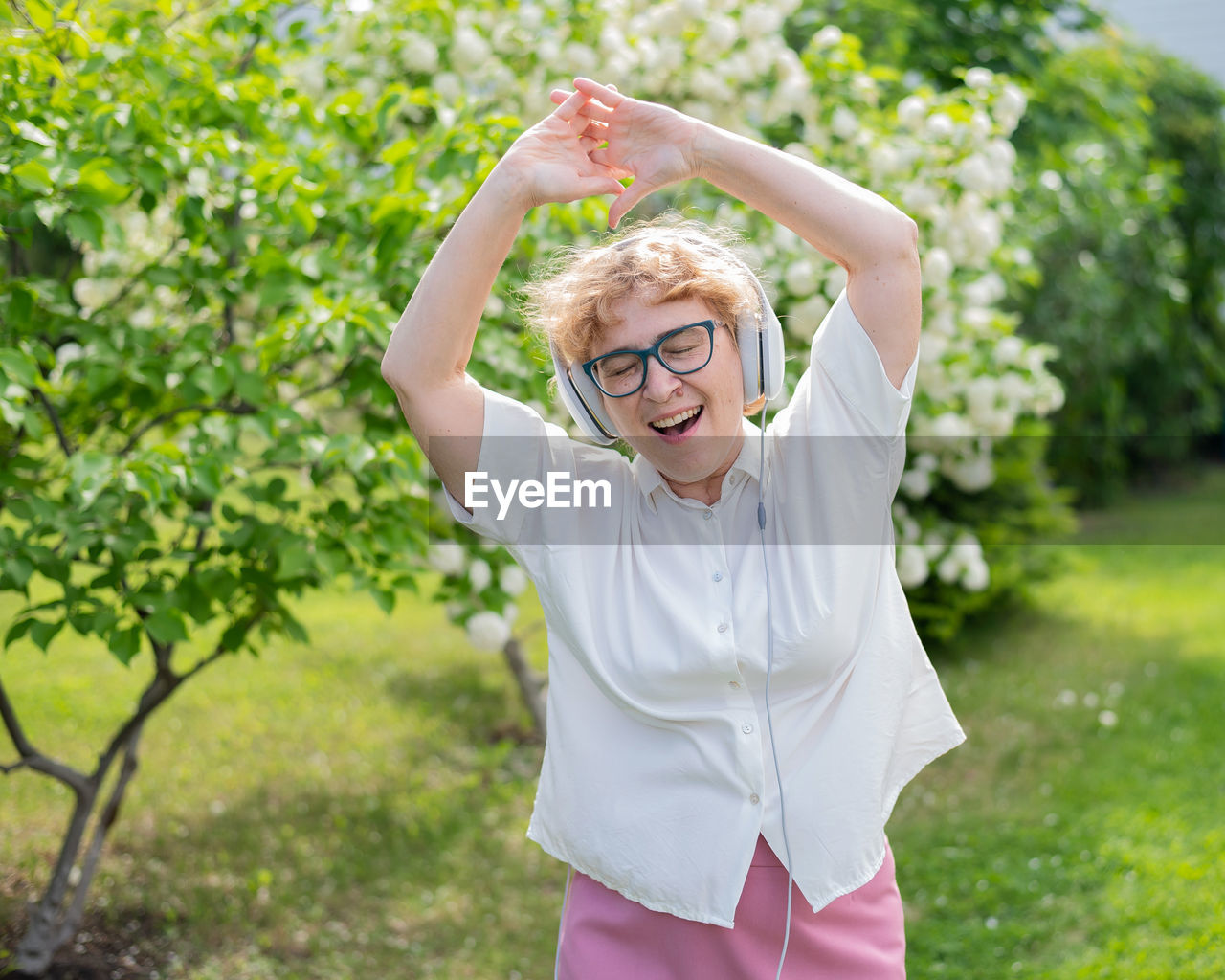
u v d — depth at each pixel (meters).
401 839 3.66
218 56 3.06
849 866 1.45
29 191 2.33
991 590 5.73
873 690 1.47
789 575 1.45
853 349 1.41
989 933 3.04
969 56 6.36
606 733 1.50
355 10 3.44
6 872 3.30
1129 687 5.07
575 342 1.42
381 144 3.13
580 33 3.79
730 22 3.75
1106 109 7.25
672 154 1.40
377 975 2.91
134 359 2.62
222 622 5.80
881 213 1.38
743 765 1.42
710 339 1.38
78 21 2.75
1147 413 10.78
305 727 4.66
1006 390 3.85
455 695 5.16
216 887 3.29
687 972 1.48
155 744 4.37
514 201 1.40
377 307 2.52
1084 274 8.61
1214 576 7.29
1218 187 10.80
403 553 2.66
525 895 3.36
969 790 4.04
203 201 2.67
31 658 5.34
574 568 1.47
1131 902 3.14
